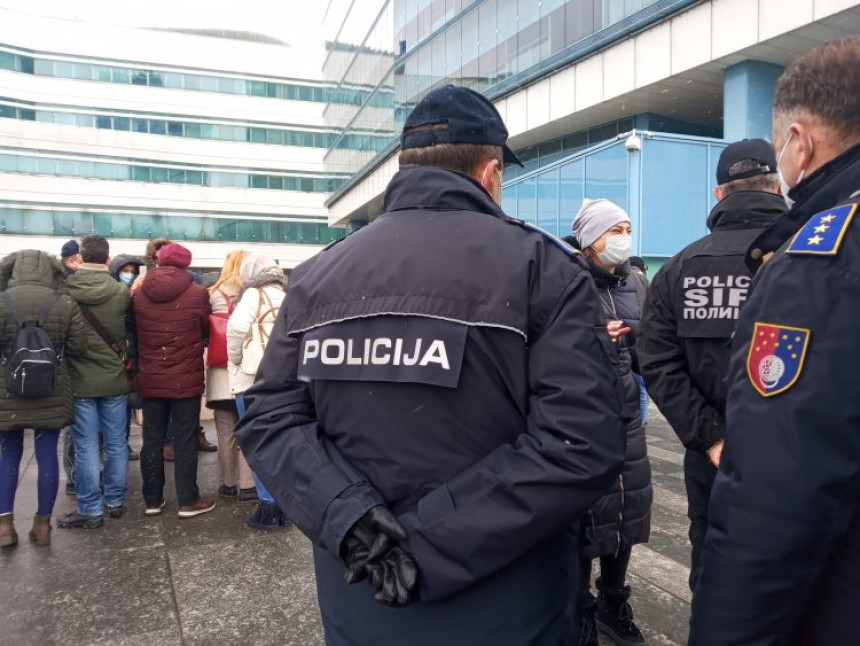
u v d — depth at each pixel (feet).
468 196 4.10
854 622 2.93
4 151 135.85
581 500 3.47
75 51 143.33
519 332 3.63
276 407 4.29
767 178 6.79
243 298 12.48
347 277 4.09
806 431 2.87
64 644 8.52
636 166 32.76
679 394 6.84
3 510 11.79
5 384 11.27
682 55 38.96
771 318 3.14
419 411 3.74
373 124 98.22
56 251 141.28
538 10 51.70
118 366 13.05
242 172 159.94
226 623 9.05
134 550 11.71
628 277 9.12
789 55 36.37
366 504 3.65
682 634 8.52
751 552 2.98
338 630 4.04
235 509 13.98
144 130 150.82
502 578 3.70
